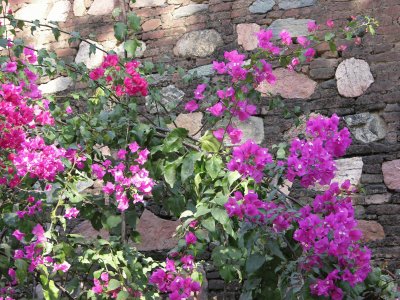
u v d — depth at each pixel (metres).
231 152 2.73
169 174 2.70
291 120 3.64
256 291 2.62
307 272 2.38
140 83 2.90
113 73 3.03
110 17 4.11
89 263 2.93
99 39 4.11
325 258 2.34
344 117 3.58
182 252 2.71
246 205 2.39
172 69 3.28
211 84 3.21
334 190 2.45
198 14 3.92
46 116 2.86
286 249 2.53
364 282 2.62
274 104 3.28
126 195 2.86
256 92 2.83
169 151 2.73
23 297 3.21
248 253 2.48
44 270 2.67
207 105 3.03
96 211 3.10
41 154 2.67
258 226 2.43
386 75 3.56
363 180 3.48
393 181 3.44
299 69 3.68
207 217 2.54
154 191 3.00
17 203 2.91
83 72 3.15
